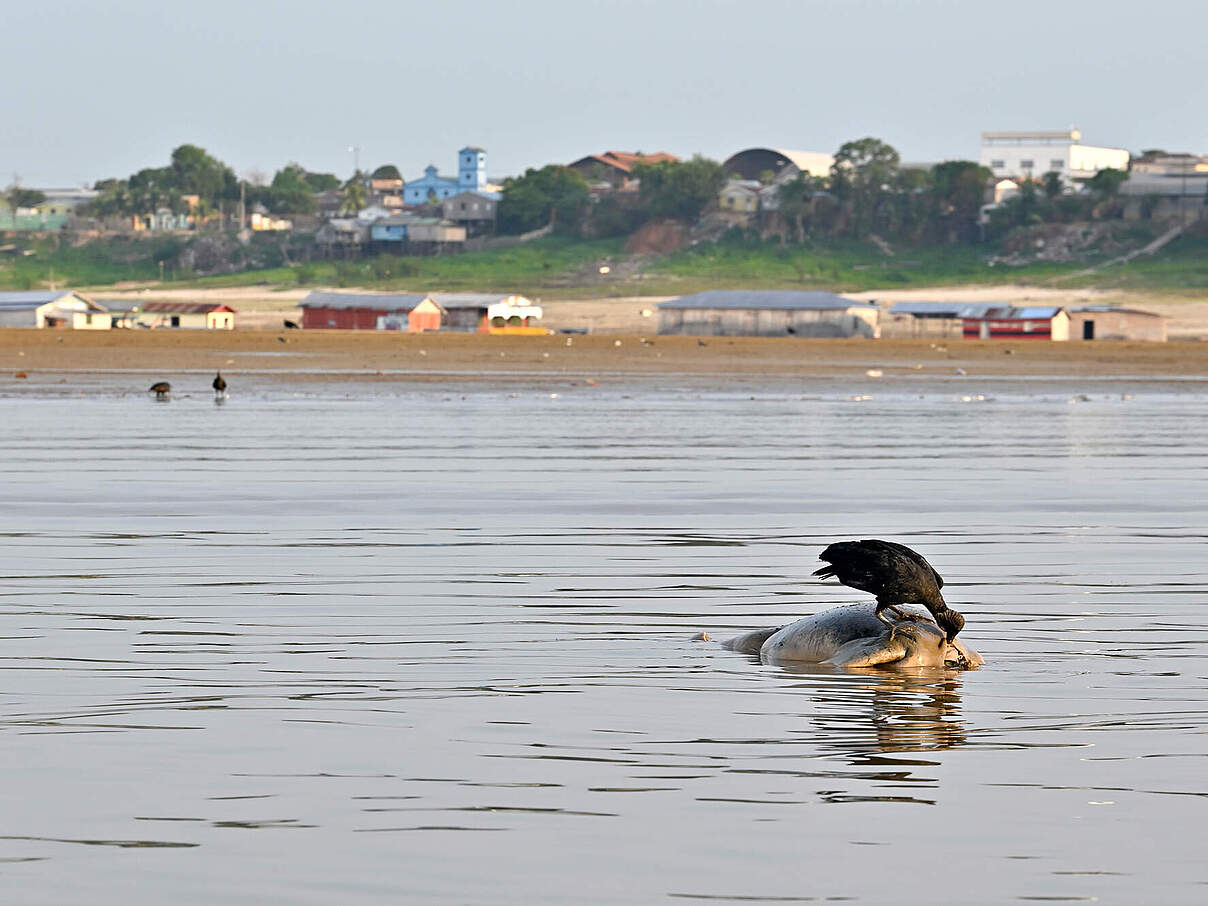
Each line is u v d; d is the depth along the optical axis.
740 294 148.88
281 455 34.97
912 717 11.50
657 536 22.28
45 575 18.30
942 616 13.92
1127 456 36.09
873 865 8.14
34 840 8.49
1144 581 18.27
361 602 16.58
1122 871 8.06
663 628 15.24
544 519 24.19
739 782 9.66
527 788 9.51
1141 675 13.09
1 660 13.31
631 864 8.16
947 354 109.75
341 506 25.69
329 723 11.13
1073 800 9.30
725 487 28.91
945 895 7.73
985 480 30.31
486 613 15.97
